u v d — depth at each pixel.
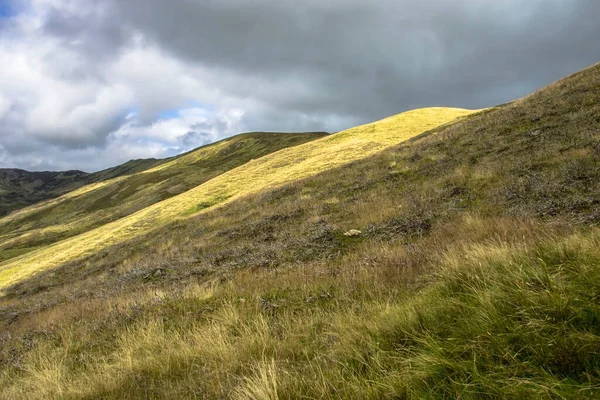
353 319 4.56
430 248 8.23
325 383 2.95
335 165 38.72
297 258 12.44
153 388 4.17
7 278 40.62
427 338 3.13
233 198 38.38
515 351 2.59
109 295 13.66
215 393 3.63
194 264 16.12
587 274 3.11
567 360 2.30
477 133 23.77
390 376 2.76
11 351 7.83
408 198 16.09
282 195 28.69
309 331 4.82
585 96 20.81
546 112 21.39
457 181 15.95
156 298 9.02
